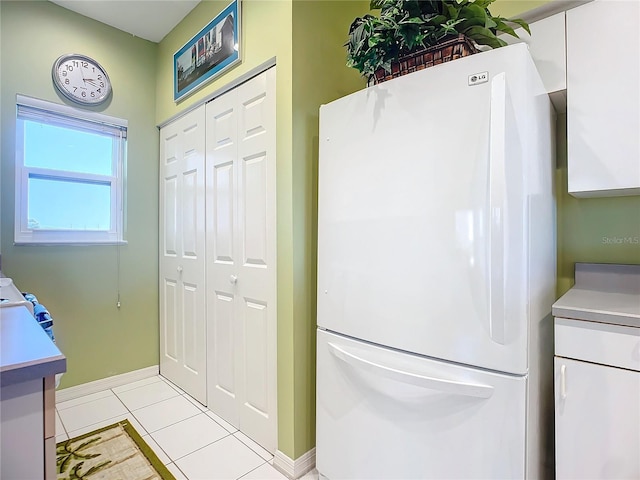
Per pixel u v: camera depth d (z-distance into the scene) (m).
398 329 1.13
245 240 1.85
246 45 1.78
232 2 1.87
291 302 1.57
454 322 1.01
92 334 2.38
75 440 1.81
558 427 1.02
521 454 0.92
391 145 1.16
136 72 2.56
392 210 1.15
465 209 0.99
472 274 0.98
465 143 1.00
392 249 1.15
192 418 2.04
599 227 1.38
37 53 2.14
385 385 1.17
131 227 2.55
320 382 1.41
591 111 1.19
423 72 1.08
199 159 2.22
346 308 1.30
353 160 1.28
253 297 1.80
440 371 1.04
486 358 0.96
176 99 2.37
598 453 0.96
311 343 1.63
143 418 2.04
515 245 0.93
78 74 2.29
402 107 1.13
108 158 2.48
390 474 1.16
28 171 2.13
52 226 2.25
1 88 2.01
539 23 1.30
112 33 2.44
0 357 0.65
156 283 2.68
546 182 1.21
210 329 2.13
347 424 1.30
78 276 2.32
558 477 1.02
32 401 0.64
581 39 1.21
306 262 1.61
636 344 0.91
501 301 0.93
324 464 1.39
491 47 1.25
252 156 1.79
